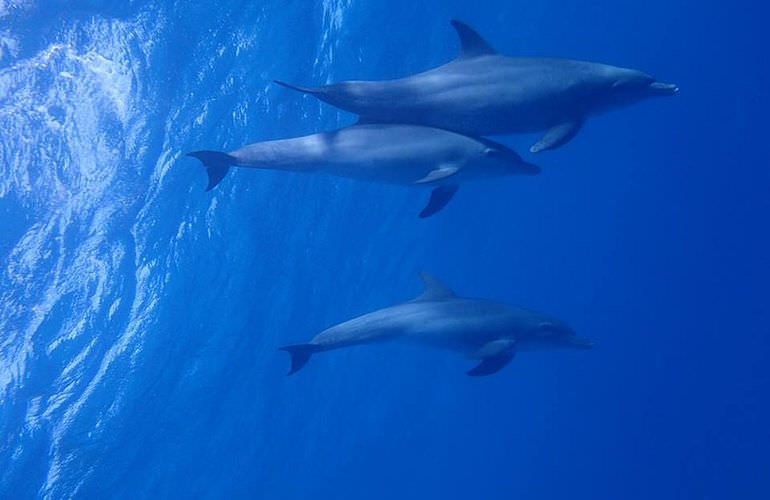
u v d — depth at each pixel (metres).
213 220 16.77
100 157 15.70
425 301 10.44
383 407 22.08
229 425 18.83
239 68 16.12
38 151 15.25
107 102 15.62
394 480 23.05
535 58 8.34
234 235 17.05
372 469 22.47
